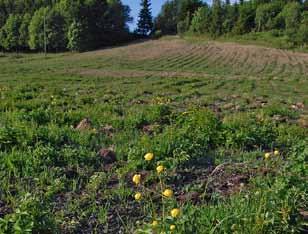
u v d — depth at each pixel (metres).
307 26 80.62
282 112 13.83
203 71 48.09
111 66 51.91
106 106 14.05
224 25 95.00
